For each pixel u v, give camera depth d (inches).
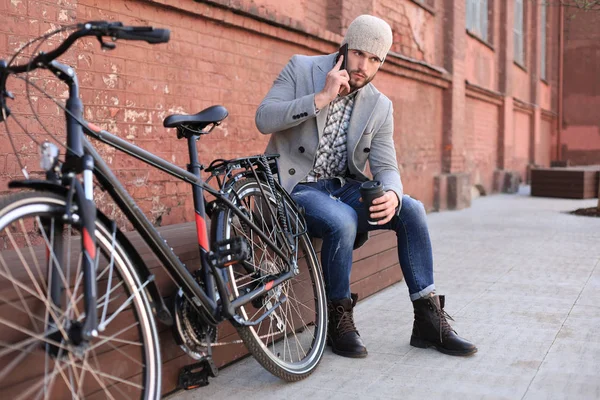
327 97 115.9
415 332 127.6
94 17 149.1
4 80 72.1
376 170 129.1
